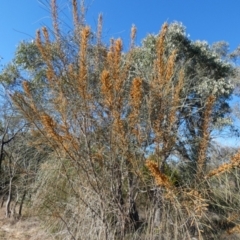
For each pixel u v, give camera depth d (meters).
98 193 3.35
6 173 7.79
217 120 6.31
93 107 3.40
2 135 8.16
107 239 3.29
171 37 7.05
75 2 3.67
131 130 3.33
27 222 5.69
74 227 3.66
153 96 3.40
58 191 4.05
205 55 7.52
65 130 3.16
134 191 3.57
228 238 3.75
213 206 3.75
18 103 3.59
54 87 3.51
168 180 3.06
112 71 3.28
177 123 3.79
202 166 3.52
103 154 3.46
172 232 3.30
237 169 3.81
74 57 3.64
